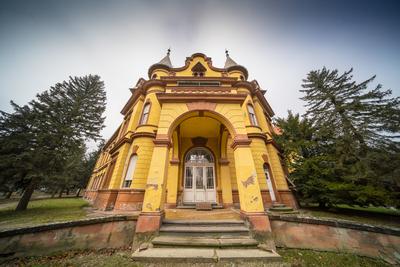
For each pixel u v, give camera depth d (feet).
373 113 35.04
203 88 26.58
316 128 41.16
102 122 54.19
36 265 12.71
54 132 43.29
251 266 13.24
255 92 47.65
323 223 16.90
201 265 13.17
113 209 33.32
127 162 35.24
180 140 39.40
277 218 18.04
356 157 33.65
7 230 12.87
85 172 112.68
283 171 42.93
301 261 14.29
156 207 17.90
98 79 58.85
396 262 13.80
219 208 31.68
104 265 13.12
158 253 14.16
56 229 14.87
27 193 38.58
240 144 21.35
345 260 14.48
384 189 29.17
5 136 36.78
